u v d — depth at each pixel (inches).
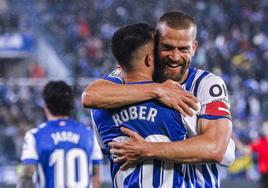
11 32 2229.3
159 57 357.4
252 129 1542.8
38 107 1626.5
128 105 364.2
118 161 364.2
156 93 357.1
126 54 361.7
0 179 1323.8
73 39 2247.8
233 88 1801.2
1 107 1626.5
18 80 1706.4
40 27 2289.6
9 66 2180.1
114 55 368.5
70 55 2192.4
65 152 578.9
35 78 1883.6
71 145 581.0
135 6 2374.5
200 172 369.4
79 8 2386.8
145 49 360.2
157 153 350.6
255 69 1968.5
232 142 370.6
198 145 348.5
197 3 2345.0
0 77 2138.3
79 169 581.9
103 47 2209.6
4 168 1338.6
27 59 2199.8
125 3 2385.6
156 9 2357.3
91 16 2363.4
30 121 1593.3
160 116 358.3
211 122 355.9
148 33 362.0
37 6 2368.4
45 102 586.9
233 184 1256.2
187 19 354.0
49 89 582.9
